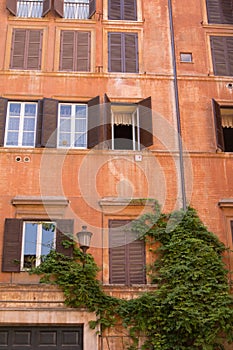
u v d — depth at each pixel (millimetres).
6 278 15602
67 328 15109
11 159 17188
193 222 16422
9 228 16141
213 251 15883
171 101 18500
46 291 15172
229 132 21438
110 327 15023
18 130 17938
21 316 14875
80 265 15594
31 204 16500
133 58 19125
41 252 16125
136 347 14789
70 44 19156
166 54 19281
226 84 18969
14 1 19562
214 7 20234
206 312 14758
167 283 15469
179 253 15820
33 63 18734
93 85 18516
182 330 14711
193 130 18094
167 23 19812
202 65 19188
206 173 17484
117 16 19734
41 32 19281
